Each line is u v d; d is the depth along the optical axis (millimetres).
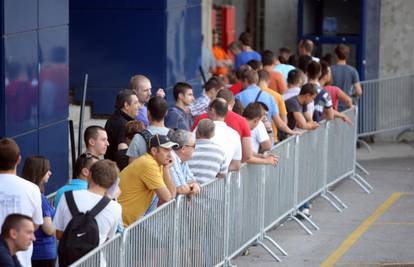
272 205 24938
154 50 32938
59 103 25469
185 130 21938
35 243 17078
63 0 25469
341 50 34969
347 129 31703
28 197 16562
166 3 32781
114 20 32938
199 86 36625
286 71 31891
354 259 24328
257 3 48781
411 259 24391
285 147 25641
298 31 41688
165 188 18812
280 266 23516
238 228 22656
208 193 20672
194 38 36000
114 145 22297
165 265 18734
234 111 24344
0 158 16547
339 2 41812
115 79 33094
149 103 20281
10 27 22578
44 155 24656
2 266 14016
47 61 24688
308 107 27641
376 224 28141
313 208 29953
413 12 41344
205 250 20750
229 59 46688
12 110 22797
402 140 41938
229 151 21594
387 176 35031
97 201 16734
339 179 31266
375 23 41500
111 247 16359
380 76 41750
